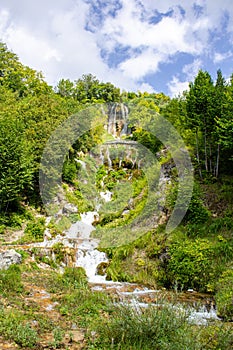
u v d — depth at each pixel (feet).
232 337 17.88
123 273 42.98
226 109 58.44
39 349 17.57
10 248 46.39
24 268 39.88
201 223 47.50
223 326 20.11
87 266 47.09
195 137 68.49
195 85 62.49
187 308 21.21
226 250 40.11
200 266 38.19
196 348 15.99
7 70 134.92
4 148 58.13
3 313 22.24
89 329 21.39
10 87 127.44
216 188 56.18
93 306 27.07
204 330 19.06
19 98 110.93
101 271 45.09
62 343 18.76
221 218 48.14
